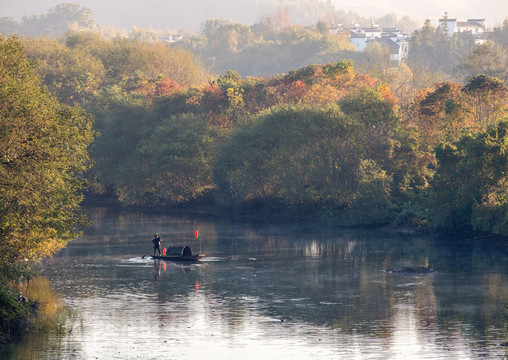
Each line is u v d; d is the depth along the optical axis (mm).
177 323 76750
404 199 175250
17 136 66000
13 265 76812
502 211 139625
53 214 72500
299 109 196750
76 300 88750
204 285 99188
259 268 113875
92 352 65250
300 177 192000
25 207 68875
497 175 141125
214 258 125375
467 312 80688
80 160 79375
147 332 72750
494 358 62625
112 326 75188
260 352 65500
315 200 191250
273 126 197750
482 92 186000
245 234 160750
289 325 75750
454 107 184875
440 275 104875
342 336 70938
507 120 148750
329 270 111000
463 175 146250
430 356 63500
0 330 70125
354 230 166750
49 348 66500
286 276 106125
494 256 123188
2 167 66688
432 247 135875
